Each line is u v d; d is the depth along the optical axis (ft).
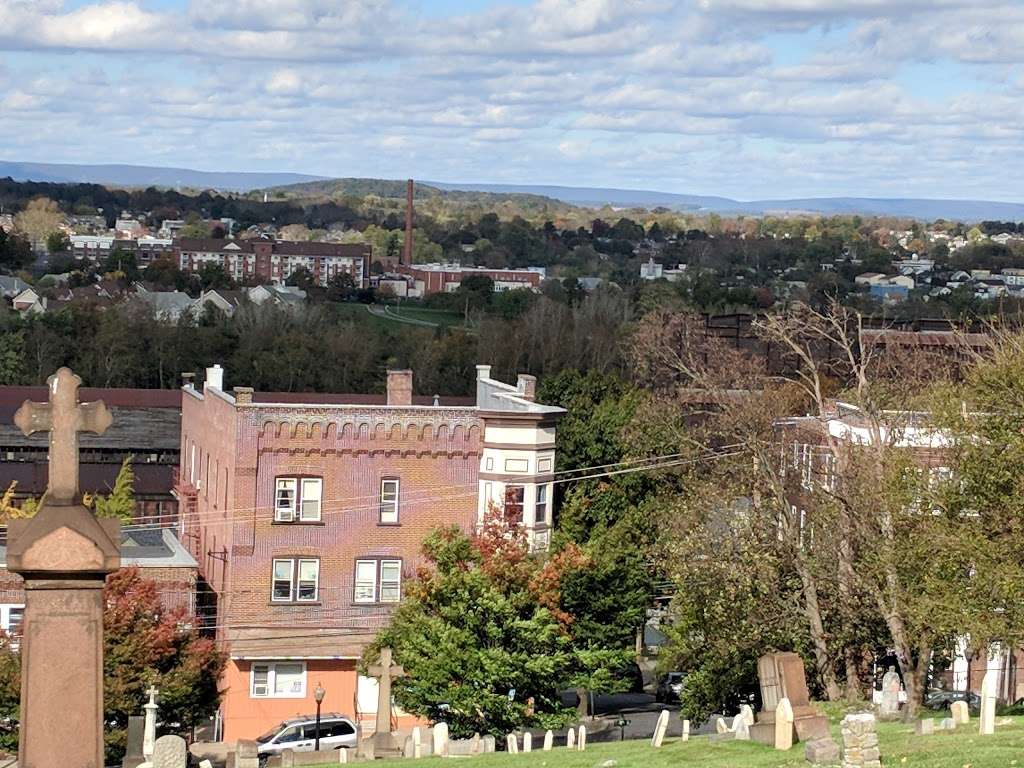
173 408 344.08
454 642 167.12
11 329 528.22
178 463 322.55
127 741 146.61
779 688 113.50
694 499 191.01
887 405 194.49
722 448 236.02
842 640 162.40
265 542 215.10
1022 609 124.88
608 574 198.49
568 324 521.65
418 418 218.79
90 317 550.77
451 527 187.42
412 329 611.88
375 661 181.68
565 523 224.33
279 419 214.69
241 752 139.13
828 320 252.83
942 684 187.21
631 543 220.23
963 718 116.78
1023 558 126.52
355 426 216.95
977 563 125.39
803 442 211.00
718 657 174.19
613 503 245.04
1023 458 125.49
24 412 64.23
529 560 179.01
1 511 256.32
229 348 525.75
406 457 219.00
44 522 63.82
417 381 490.49
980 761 92.94
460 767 116.26
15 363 492.95
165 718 171.63
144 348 522.88
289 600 215.92
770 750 108.99
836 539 164.45
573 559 180.04
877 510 154.40
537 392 280.72
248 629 214.28
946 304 634.43
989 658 160.76
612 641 201.67
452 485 220.64
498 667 165.37
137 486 314.96
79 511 64.34
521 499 220.02
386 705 158.30
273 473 215.31
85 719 64.59
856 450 167.02
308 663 215.10
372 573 218.79
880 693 150.71
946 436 141.59
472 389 491.31
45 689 64.34
